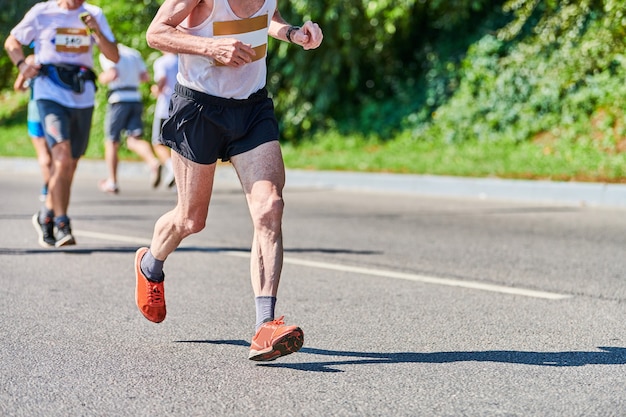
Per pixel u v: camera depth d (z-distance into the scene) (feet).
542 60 101.71
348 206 76.43
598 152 92.79
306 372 28.22
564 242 56.34
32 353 30.50
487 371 28.25
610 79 96.84
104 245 53.98
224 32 28.32
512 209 73.36
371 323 34.88
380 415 24.14
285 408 24.75
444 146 105.40
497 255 51.47
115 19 123.24
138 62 85.15
